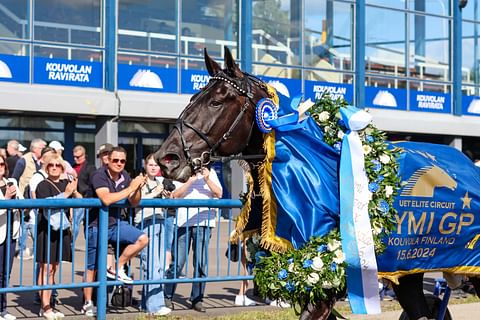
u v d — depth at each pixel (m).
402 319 6.41
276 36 20.70
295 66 20.91
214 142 4.87
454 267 5.75
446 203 5.57
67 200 7.39
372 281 5.07
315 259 4.88
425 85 23.19
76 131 18.30
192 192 8.67
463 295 9.76
